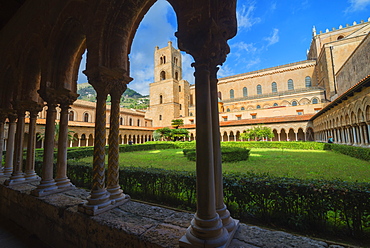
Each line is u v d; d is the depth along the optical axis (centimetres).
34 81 521
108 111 3297
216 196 232
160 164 1073
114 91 348
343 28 3450
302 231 300
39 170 697
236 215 357
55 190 392
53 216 317
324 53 2941
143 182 487
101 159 309
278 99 3519
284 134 3064
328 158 1163
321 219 293
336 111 1661
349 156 1234
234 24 230
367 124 1082
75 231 279
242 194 349
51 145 417
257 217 343
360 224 272
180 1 227
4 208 448
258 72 4044
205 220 193
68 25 400
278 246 191
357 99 1193
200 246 180
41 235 335
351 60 2020
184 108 4484
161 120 4331
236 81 4222
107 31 323
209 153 203
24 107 509
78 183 631
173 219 260
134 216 270
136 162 1175
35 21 462
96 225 253
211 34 211
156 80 4538
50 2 418
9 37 582
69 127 2258
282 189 316
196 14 211
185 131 3116
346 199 276
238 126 3012
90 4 328
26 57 498
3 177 572
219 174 237
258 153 1614
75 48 435
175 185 436
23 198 390
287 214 313
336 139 1788
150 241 203
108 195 309
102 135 315
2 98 610
